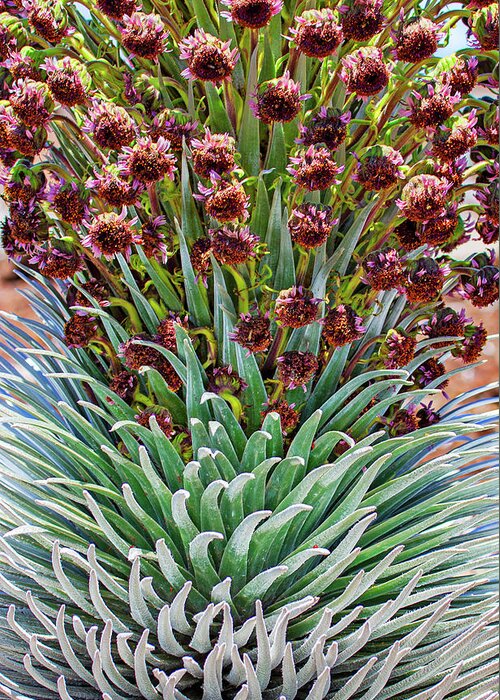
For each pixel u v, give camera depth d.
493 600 0.70
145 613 0.69
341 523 0.69
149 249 0.71
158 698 0.68
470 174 0.72
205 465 0.71
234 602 0.70
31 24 0.69
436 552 0.70
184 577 0.71
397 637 0.72
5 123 0.69
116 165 0.69
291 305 0.69
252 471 0.71
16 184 0.70
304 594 0.70
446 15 0.72
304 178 0.68
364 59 0.68
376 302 0.73
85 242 0.69
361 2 0.67
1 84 0.71
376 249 0.73
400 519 0.73
